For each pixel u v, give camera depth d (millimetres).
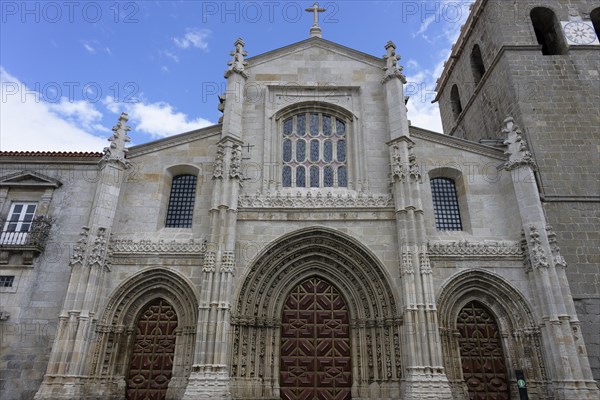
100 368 19906
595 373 20344
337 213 22719
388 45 26922
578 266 22656
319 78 26844
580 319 21500
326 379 20844
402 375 19562
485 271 21734
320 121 26562
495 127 31359
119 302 21188
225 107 24984
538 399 19438
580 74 28797
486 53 33594
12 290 21672
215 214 21641
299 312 22188
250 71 26891
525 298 21141
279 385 20656
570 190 24797
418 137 25547
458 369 20484
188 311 21141
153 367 20781
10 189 24422
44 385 18250
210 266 20375
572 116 27188
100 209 22016
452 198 25047
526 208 22391
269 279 22188
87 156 25031
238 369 19922
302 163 25469
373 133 25234
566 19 31219
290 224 22547
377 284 21656
